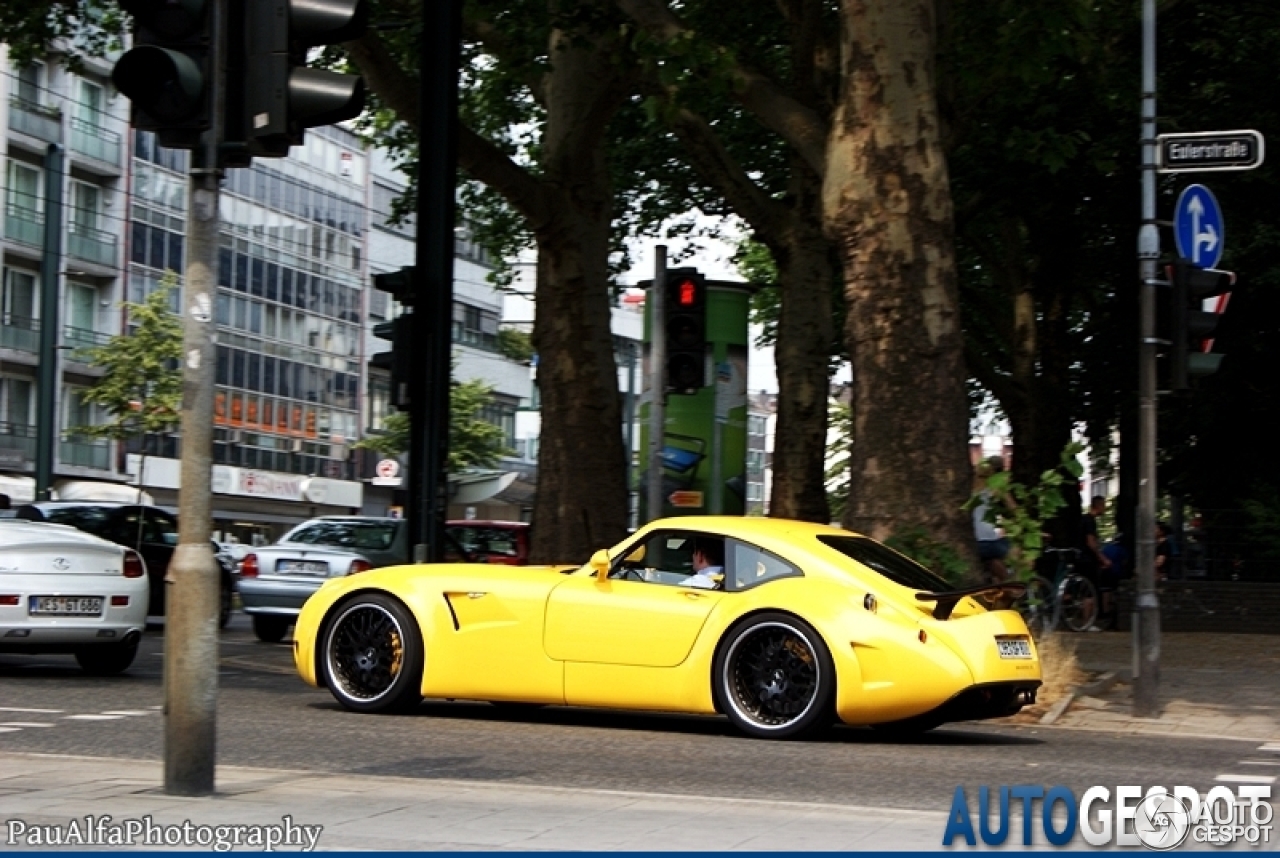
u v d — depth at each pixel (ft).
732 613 37.73
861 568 37.91
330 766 31.30
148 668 55.98
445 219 51.80
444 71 52.37
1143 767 34.40
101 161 199.72
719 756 34.24
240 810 24.70
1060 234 99.96
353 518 77.20
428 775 30.45
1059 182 92.32
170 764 26.02
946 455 50.19
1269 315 99.86
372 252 263.08
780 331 84.74
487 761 32.50
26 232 189.67
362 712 41.09
